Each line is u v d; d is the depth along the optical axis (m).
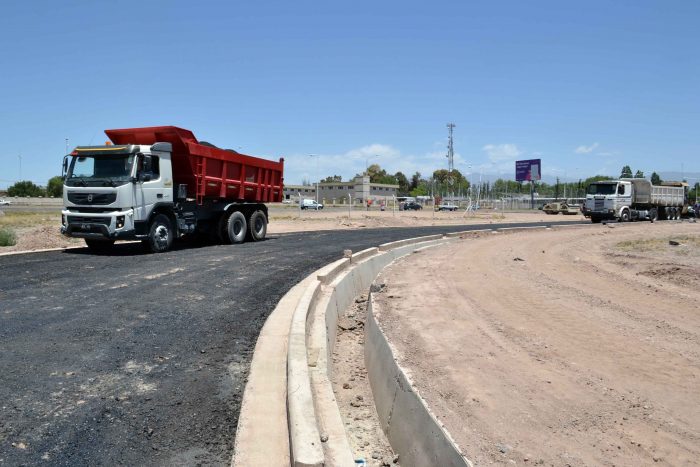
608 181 40.16
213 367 6.10
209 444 4.33
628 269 14.66
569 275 13.55
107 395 5.16
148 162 15.34
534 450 4.31
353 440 5.52
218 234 19.03
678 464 4.09
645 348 7.05
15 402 4.90
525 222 44.97
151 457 4.09
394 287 12.09
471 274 13.83
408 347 7.16
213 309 8.83
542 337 7.67
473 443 4.43
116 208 14.84
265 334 7.25
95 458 4.01
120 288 10.08
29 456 3.98
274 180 21.66
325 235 25.06
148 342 6.86
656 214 43.69
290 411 4.55
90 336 6.98
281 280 11.74
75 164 15.54
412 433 5.08
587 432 4.63
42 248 17.00
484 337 7.71
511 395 5.46
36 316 7.84
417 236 25.47
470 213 65.00
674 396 5.41
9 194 98.25
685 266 14.48
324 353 6.85
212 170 17.84
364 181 127.69
